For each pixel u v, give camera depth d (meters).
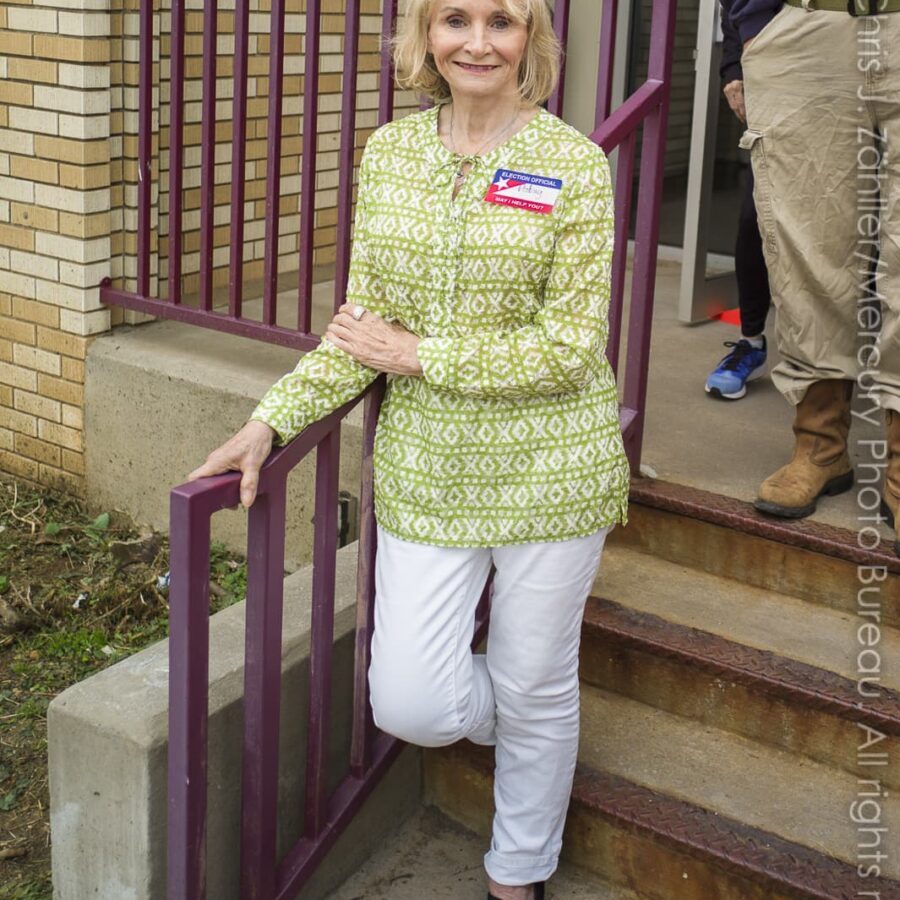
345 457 3.70
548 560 2.30
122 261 4.18
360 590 2.58
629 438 3.26
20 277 4.25
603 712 2.97
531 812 2.58
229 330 3.86
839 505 3.20
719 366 4.00
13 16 3.97
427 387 2.27
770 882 2.50
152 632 3.77
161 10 4.09
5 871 2.88
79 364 4.20
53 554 4.11
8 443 4.50
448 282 2.18
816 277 3.02
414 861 2.92
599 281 2.16
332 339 2.27
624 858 2.73
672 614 3.03
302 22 4.75
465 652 2.38
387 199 2.22
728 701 2.88
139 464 4.17
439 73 2.25
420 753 3.02
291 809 2.69
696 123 4.57
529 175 2.14
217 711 2.38
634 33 5.69
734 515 3.12
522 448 2.25
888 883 2.47
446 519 2.29
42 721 3.37
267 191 3.71
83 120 3.93
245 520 4.06
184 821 2.24
